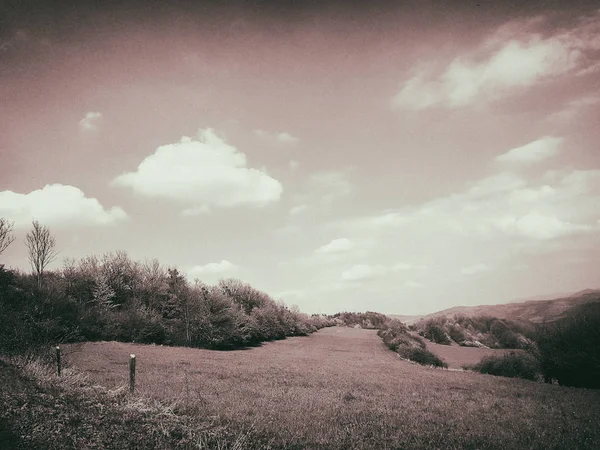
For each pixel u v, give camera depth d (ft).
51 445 28.07
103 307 152.15
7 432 28.71
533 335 115.85
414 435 40.50
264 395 57.36
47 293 120.06
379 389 75.20
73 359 81.97
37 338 64.69
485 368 124.88
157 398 44.62
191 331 168.66
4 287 116.37
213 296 185.78
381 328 345.51
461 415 52.37
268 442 34.45
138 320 146.92
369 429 41.75
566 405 64.39
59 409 34.99
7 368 43.91
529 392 79.97
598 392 84.43
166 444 31.09
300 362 127.44
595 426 48.42
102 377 61.05
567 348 102.12
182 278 189.88
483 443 38.52
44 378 43.52
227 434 34.45
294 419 42.78
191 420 36.86
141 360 93.61
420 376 104.22
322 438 36.70
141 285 179.73
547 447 38.27
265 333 234.17
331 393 64.39
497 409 58.80
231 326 184.44
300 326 302.04
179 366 87.97
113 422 34.01
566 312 112.78
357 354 179.73
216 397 51.93
